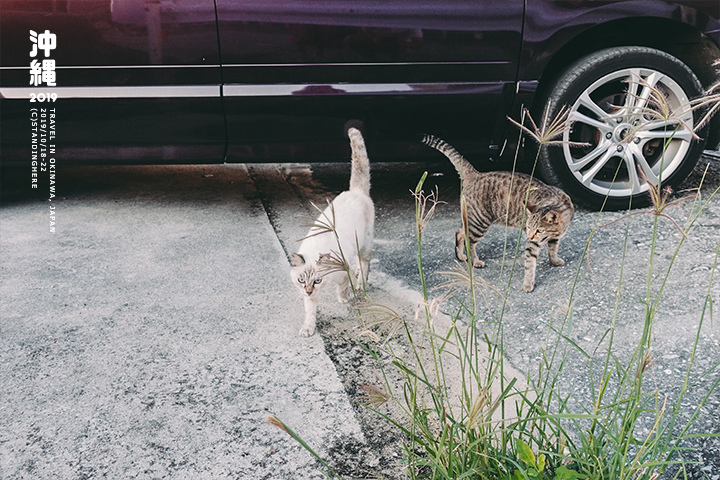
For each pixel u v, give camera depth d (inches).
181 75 157.8
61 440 94.1
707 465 80.5
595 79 152.2
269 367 111.0
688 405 91.7
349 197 137.0
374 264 149.9
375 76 155.9
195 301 134.1
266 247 159.6
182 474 87.2
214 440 93.5
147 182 213.3
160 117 161.9
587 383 99.7
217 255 155.6
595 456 69.7
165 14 152.3
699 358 101.9
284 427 56.9
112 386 106.6
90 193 203.0
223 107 159.5
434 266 146.1
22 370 111.5
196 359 113.7
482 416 65.4
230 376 108.6
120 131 164.6
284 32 152.6
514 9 149.7
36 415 99.7
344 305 133.2
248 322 125.8
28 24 155.6
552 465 75.7
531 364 106.7
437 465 69.1
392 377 107.0
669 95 157.3
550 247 137.7
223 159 167.5
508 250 152.5
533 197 137.9
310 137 162.9
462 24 150.9
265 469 87.7
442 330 120.0
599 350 107.5
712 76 160.9
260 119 160.7
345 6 150.2
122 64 157.5
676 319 113.3
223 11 151.9
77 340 120.4
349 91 156.1
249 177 217.6
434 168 215.2
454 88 155.9
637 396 66.5
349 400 101.7
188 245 161.8
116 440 94.0
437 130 161.2
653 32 162.9
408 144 163.5
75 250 160.1
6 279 145.4
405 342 116.6
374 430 94.7
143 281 143.3
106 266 150.9
